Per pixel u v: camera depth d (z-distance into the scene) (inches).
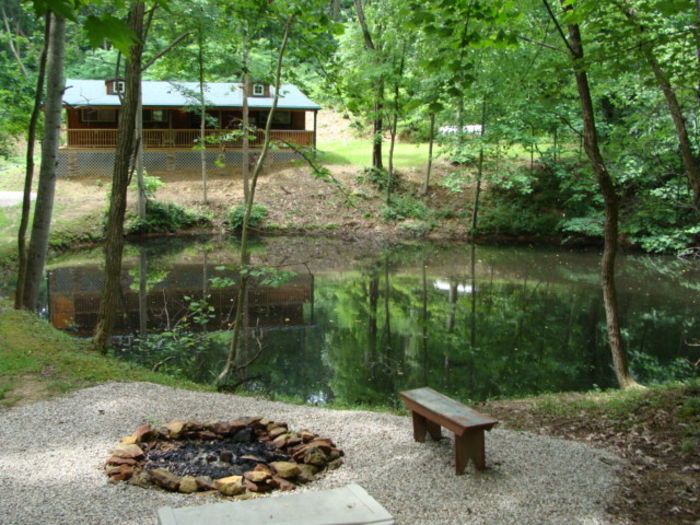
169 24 770.2
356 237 1035.3
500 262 882.8
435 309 612.7
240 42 782.5
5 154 876.0
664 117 489.7
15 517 151.9
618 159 561.0
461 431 180.7
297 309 605.0
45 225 444.5
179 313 569.9
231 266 389.4
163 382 309.4
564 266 859.4
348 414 253.8
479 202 1117.7
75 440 212.1
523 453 207.2
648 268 847.1
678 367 430.9
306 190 1153.4
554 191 1091.3
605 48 276.2
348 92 394.9
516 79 601.0
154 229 996.6
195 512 131.6
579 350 477.7
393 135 1097.4
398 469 190.5
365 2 1170.0
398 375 413.7
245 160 1040.8
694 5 252.7
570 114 887.1
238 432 208.7
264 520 128.5
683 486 185.2
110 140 1190.9
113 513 155.0
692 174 334.3
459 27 247.1
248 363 396.5
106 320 368.2
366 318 573.0
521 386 392.2
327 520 128.4
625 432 252.7
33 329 367.9
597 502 171.0
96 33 88.6
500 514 160.9
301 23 360.2
